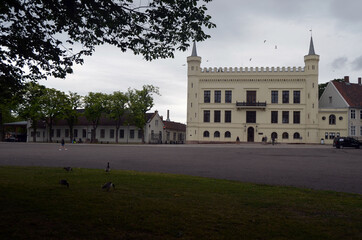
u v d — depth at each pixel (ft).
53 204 23.07
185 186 32.58
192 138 211.82
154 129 231.30
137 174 41.81
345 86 220.02
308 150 120.06
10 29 29.58
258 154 92.58
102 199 25.05
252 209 23.22
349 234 18.16
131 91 203.72
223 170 51.13
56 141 237.04
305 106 205.05
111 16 29.12
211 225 19.21
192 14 29.01
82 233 17.46
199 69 215.92
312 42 204.54
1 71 30.78
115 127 228.84
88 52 32.58
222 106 213.05
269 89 209.67
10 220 19.25
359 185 37.11
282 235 17.80
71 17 28.68
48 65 32.37
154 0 28.30
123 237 17.07
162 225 18.92
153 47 33.40
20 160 64.75
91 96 203.10
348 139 142.82
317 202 26.07
